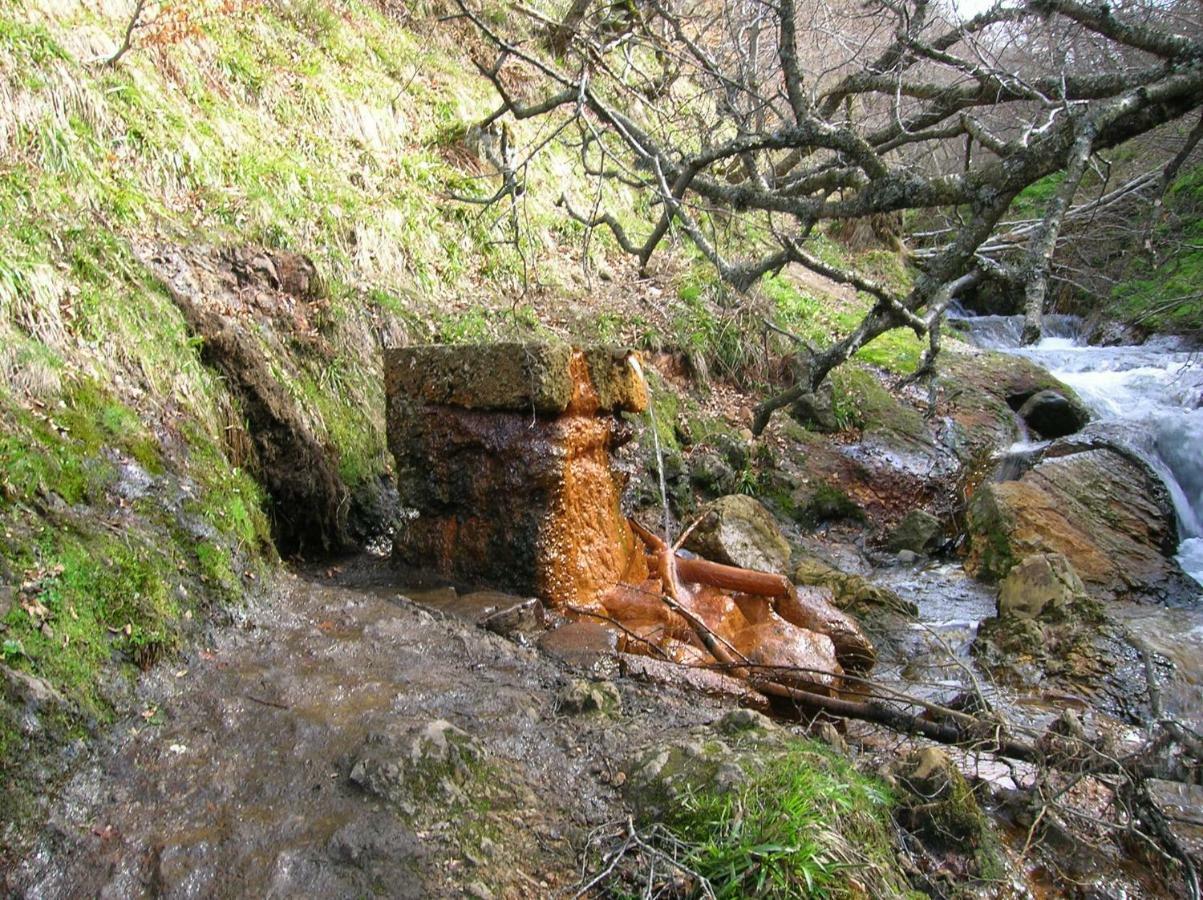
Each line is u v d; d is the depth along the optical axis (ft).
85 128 17.44
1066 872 10.33
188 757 9.09
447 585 14.80
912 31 20.08
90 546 10.66
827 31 25.22
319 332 19.02
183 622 11.09
